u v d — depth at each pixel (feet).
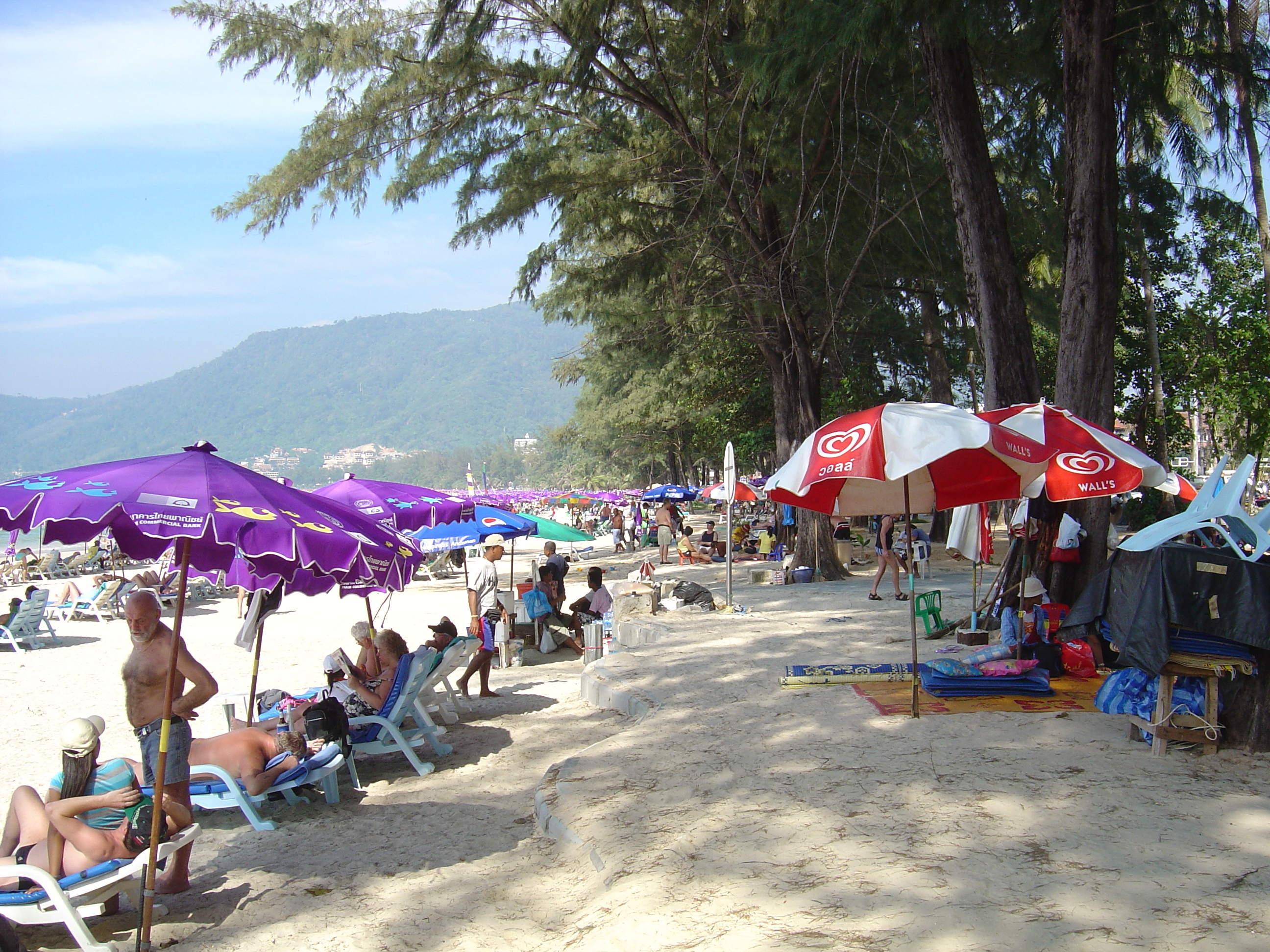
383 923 15.49
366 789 23.76
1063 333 33.81
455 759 26.27
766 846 15.33
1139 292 88.53
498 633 43.16
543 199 62.39
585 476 508.12
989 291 38.52
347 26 53.16
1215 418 80.43
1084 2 32.94
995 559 79.36
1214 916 11.86
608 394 171.42
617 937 12.81
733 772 19.80
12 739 30.09
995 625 35.76
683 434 188.96
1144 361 88.89
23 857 14.66
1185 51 36.86
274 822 21.22
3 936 13.47
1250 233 58.34
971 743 20.65
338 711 23.03
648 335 74.33
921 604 38.32
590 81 56.70
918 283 69.82
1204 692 19.42
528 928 14.92
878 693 26.12
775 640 37.09
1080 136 33.19
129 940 15.19
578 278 68.49
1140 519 79.20
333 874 17.90
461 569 107.14
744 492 89.56
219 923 15.84
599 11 48.14
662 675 31.42
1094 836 14.74
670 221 65.98
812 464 21.89
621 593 46.68
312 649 50.57
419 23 55.21
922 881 13.41
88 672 44.19
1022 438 22.12
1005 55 44.62
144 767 16.31
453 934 14.88
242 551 15.67
